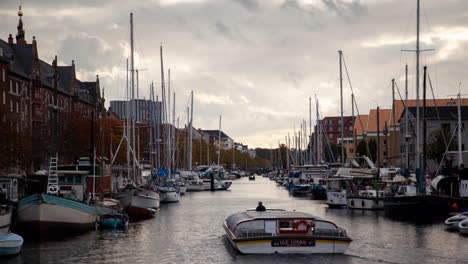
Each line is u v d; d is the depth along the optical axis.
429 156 104.19
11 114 83.19
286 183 160.88
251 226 39.91
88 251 42.78
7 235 40.59
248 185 183.62
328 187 97.56
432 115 121.50
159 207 84.88
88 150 103.00
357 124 189.00
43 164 89.62
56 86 108.94
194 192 135.75
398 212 64.06
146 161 132.25
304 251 39.09
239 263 36.66
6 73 89.81
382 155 171.50
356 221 62.59
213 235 52.25
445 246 44.50
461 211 62.06
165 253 42.28
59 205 48.03
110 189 75.94
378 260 38.62
